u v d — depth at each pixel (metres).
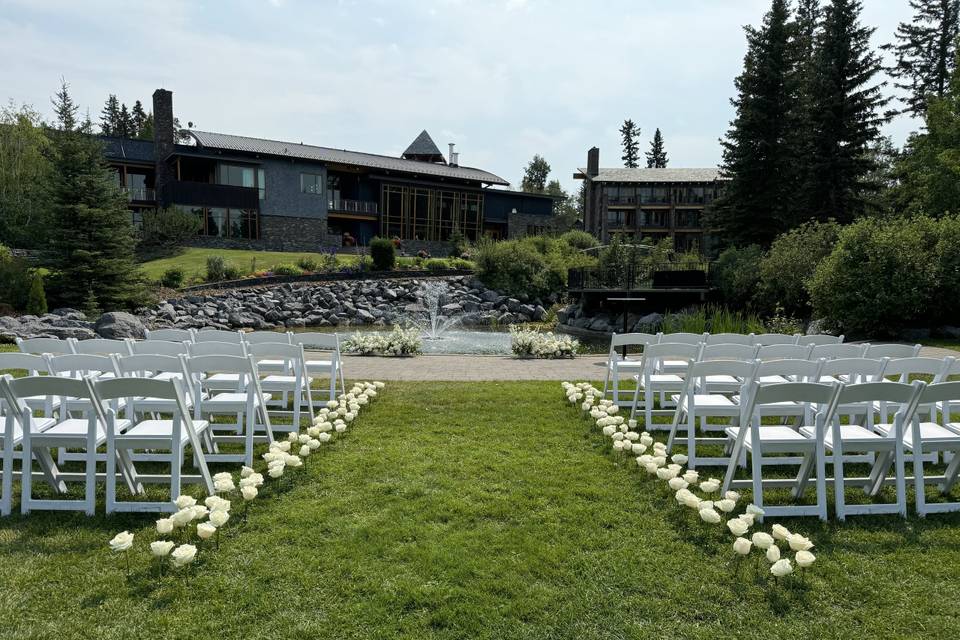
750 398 3.94
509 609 2.88
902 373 4.86
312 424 6.10
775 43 27.58
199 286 24.72
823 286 15.41
